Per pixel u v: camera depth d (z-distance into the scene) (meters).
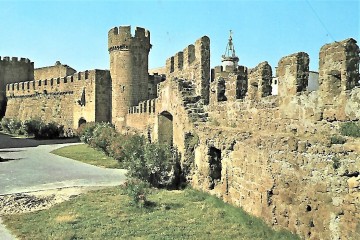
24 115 73.69
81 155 38.22
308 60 13.59
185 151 22.30
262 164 14.46
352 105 11.21
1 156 37.91
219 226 14.48
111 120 55.94
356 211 10.30
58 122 65.88
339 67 11.60
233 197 16.95
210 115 21.05
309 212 11.98
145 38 53.53
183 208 17.12
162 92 29.03
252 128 16.14
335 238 10.95
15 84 77.19
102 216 16.23
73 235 13.81
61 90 66.00
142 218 15.83
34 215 17.00
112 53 53.53
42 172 28.19
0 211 17.77
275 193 13.68
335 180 11.02
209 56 24.19
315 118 12.49
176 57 29.09
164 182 22.12
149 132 33.81
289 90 13.77
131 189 19.02
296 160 12.59
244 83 18.02
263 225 14.03
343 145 10.88
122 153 31.25
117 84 52.91
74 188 22.08
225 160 17.67
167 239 13.23
